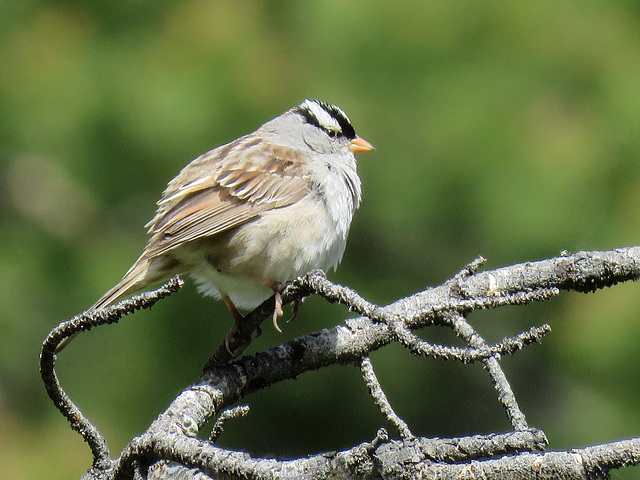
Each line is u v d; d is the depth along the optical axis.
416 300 6.14
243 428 11.88
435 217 11.79
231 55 12.30
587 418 11.91
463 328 6.02
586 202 11.52
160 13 12.88
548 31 12.20
